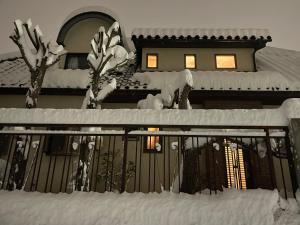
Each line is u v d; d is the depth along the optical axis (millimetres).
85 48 11883
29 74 10922
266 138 4570
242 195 4074
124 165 4492
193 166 5398
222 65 11672
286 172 8258
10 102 10078
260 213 3865
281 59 13297
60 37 11695
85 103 6711
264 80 9953
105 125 4773
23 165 6004
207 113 4781
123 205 3975
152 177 8367
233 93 9500
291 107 4695
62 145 8781
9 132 4918
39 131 4879
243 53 11766
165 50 12055
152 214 3881
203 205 3969
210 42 11672
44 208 3988
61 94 10031
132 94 9617
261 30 11781
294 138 4422
